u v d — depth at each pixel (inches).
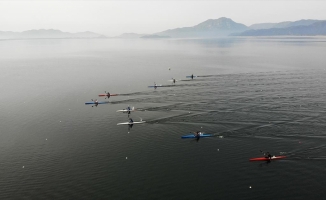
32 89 5944.9
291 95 4857.3
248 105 4345.5
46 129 3698.3
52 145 3235.7
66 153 3043.8
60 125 3833.7
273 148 2994.6
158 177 2561.5
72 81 6776.6
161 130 3563.0
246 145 3088.1
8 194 2378.2
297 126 3491.6
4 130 3678.6
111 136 3447.3
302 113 3919.8
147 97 5064.0
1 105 4766.2
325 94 4872.0
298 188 2356.1
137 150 3073.3
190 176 2566.4
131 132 3543.3
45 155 3009.4
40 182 2532.0
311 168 2620.6
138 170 2682.1
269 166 2682.1
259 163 2738.7
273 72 7155.5
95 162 2844.5
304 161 2738.7
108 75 7564.0
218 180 2496.3
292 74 6791.3
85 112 4347.9
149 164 2783.0
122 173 2637.8
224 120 3762.3
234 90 5324.8
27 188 2453.2
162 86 5920.3
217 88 5541.3
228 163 2758.4
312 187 2361.0
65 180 2554.1
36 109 4527.6
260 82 5989.2
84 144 3248.0
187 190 2373.3
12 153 3065.9
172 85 5989.2
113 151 3068.4
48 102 4928.6
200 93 5182.1
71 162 2856.8
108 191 2384.4
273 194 2297.0
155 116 4035.4
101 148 3144.7
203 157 2886.3
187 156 2915.8
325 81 5925.2
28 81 6860.2
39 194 2370.8
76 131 3622.0
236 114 3964.1
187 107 4357.8
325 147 2974.9
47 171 2704.2
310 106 4215.1
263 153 2910.9
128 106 4554.6
